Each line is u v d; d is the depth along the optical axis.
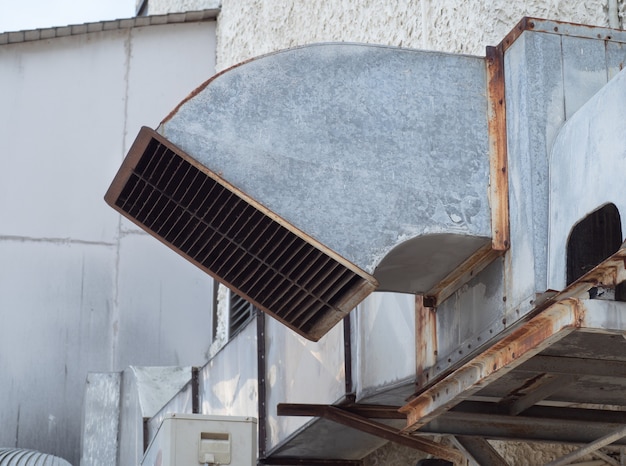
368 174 3.76
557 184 3.68
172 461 4.54
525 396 3.98
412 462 5.93
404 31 6.14
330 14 7.84
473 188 3.84
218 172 3.65
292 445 5.96
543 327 3.02
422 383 4.30
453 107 3.89
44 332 10.92
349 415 5.23
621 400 4.03
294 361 5.84
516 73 3.88
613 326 2.93
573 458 3.82
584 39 3.90
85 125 11.40
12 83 11.37
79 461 10.67
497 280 3.85
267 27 9.67
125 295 11.12
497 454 4.27
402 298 4.52
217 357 7.24
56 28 11.40
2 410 10.72
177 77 11.61
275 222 3.70
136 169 3.73
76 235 11.16
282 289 3.82
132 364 10.98
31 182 11.20
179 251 3.84
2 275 10.98
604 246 3.87
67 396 10.83
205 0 12.16
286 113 3.75
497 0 4.86
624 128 3.33
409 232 3.74
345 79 3.83
